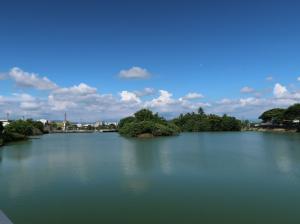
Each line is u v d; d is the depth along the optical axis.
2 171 38.00
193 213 21.52
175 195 26.03
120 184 30.14
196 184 29.83
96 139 110.00
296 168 37.78
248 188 28.16
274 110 167.88
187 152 57.41
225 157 49.12
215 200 24.50
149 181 31.34
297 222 19.73
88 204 23.81
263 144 73.12
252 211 21.81
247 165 40.50
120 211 22.06
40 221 20.33
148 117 136.25
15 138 101.38
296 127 141.50
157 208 22.66
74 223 19.94
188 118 177.00
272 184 29.55
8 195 26.55
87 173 36.06
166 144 77.94
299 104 139.62
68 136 140.25
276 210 21.94
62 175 34.97
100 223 19.86
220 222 19.84
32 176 34.56
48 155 55.62
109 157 51.38
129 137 119.12
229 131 166.88
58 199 25.14
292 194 25.92
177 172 36.00
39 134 157.00
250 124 193.62
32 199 25.28
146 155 53.50
